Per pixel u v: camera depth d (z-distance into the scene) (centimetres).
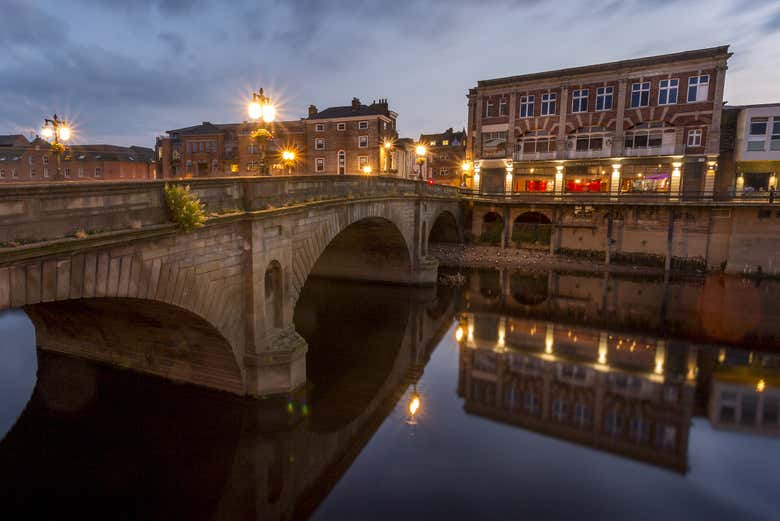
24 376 1388
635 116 3988
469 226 4478
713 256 3478
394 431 1234
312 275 3275
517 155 4481
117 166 6594
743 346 2014
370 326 2234
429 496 960
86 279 791
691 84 3762
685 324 2331
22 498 915
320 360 1770
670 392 1530
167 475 1027
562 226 3997
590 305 2681
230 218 1123
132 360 1369
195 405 1264
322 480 1011
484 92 4653
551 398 1468
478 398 1457
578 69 4166
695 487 1005
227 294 1168
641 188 4078
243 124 5862
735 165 3850
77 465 1030
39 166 6078
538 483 1015
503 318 2419
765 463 1105
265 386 1248
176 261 995
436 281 3145
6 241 661
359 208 2061
